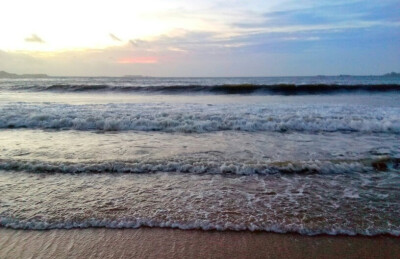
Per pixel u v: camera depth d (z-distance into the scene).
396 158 5.93
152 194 4.43
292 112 11.70
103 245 3.21
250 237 3.33
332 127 9.57
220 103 15.69
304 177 5.16
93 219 3.70
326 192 4.52
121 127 9.62
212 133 9.02
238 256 3.01
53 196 4.36
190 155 6.41
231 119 10.24
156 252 3.08
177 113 11.19
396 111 11.90
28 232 3.47
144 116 10.55
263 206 4.02
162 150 6.85
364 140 8.05
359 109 12.59
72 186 4.74
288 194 4.43
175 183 4.86
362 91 24.12
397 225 3.54
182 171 5.41
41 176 5.18
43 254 3.07
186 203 4.12
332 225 3.54
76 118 10.11
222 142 7.77
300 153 6.65
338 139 8.19
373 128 9.38
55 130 9.37
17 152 6.59
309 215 3.78
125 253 3.07
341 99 19.00
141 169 5.43
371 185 4.81
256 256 3.01
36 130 9.34
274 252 3.07
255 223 3.59
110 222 3.64
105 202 4.16
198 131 9.30
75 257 3.01
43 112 11.18
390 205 4.07
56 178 5.09
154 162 5.68
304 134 8.89
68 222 3.64
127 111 11.70
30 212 3.89
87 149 6.91
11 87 26.83
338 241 3.25
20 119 10.10
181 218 3.71
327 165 5.54
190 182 4.91
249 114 11.12
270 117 10.50
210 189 4.61
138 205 4.06
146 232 3.45
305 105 14.19
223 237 3.34
